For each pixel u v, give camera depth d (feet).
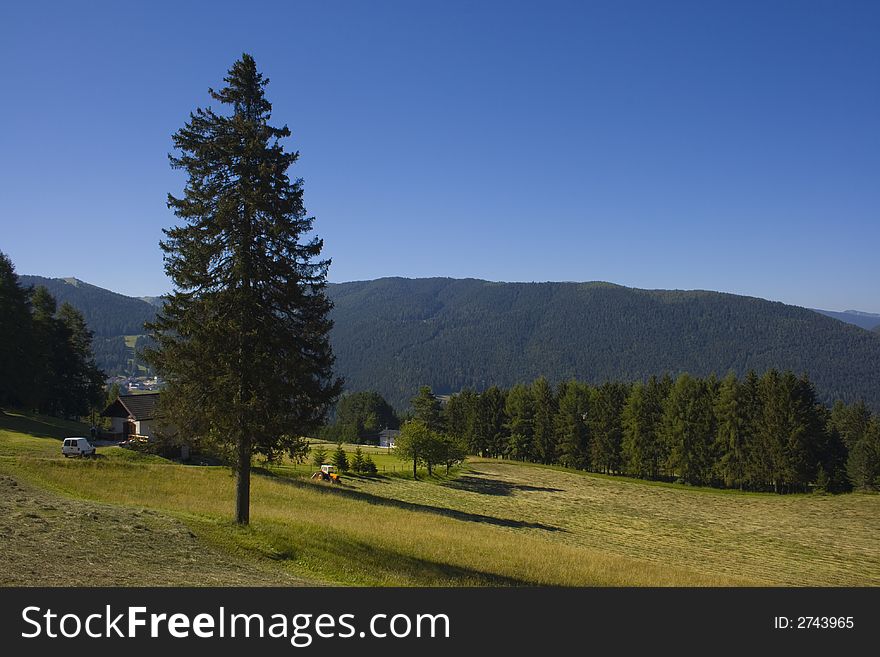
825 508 234.79
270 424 71.41
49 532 54.70
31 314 203.31
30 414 205.46
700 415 307.78
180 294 71.77
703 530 185.16
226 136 72.90
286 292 73.36
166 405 73.67
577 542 135.64
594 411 353.92
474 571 77.46
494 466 349.61
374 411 580.71
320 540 74.33
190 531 65.10
